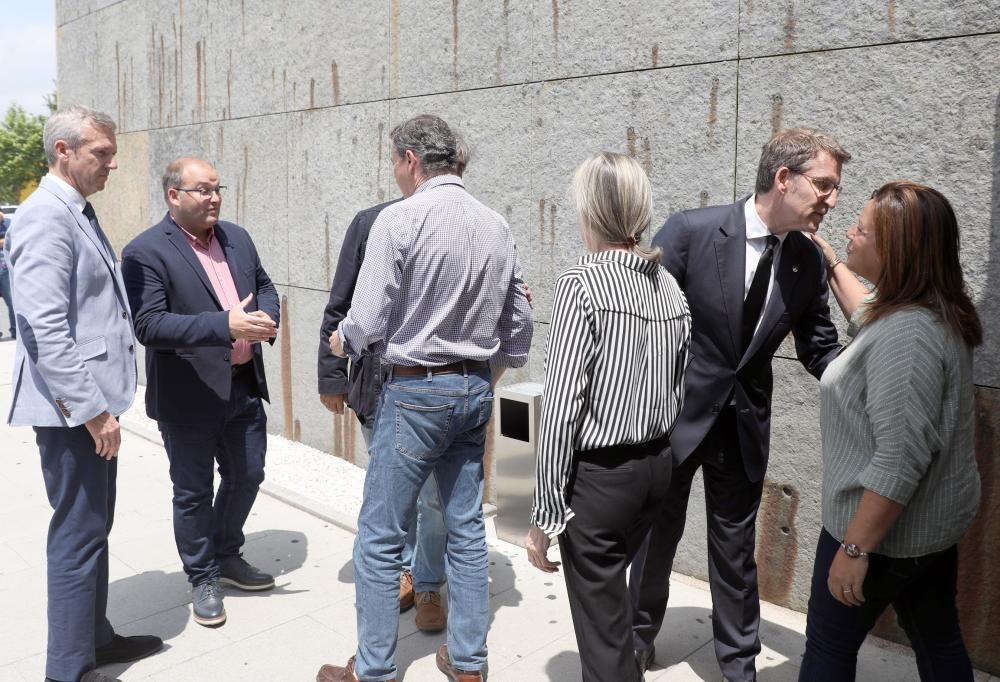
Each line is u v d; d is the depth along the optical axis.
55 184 2.51
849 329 2.10
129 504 4.34
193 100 5.95
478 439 2.66
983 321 2.66
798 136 2.29
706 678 2.74
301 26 4.95
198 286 3.06
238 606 3.25
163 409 3.00
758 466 2.49
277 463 5.07
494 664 2.83
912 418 1.77
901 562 1.89
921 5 2.67
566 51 3.63
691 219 2.49
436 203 2.45
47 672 2.58
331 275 5.02
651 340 2.03
